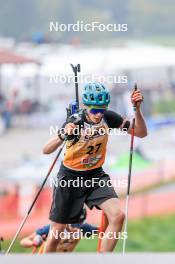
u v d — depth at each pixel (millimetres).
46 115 53219
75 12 67688
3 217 46438
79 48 56438
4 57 53844
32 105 53156
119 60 53562
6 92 53438
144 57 54656
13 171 48875
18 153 51406
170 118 53406
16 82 53406
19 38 63594
